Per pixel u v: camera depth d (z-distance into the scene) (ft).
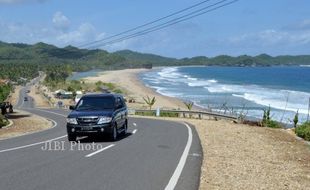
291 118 170.91
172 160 38.27
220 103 241.76
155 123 87.20
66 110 184.44
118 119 55.06
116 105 55.72
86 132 50.34
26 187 26.55
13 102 349.82
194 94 313.53
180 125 81.51
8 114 141.90
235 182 30.14
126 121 62.18
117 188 26.78
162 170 33.30
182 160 38.32
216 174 32.89
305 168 37.88
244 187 28.68
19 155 40.40
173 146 48.37
